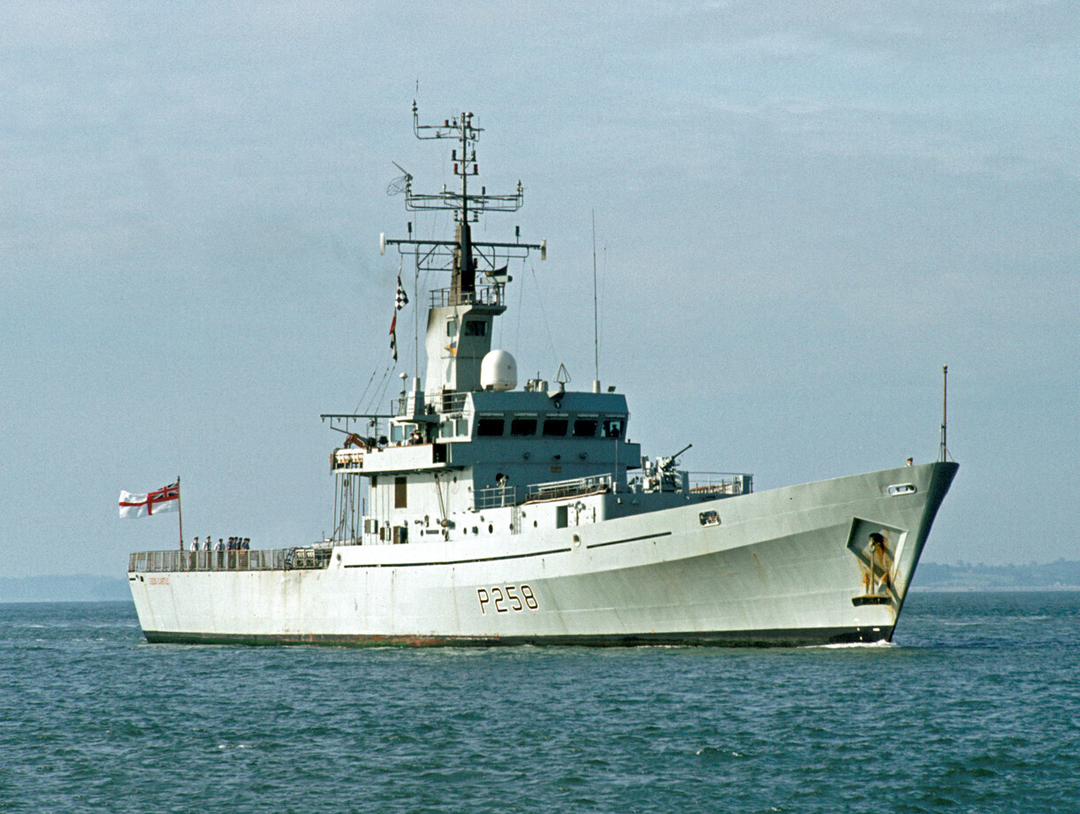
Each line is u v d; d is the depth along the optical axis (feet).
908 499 324.39
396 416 426.92
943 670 337.31
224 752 267.59
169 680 387.96
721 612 353.10
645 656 356.59
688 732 265.75
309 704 320.70
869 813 211.61
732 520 339.36
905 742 255.09
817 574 336.49
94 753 273.13
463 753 255.50
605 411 414.21
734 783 228.84
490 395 400.26
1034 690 311.06
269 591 471.62
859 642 346.74
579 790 226.79
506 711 293.23
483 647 398.62
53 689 385.91
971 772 233.35
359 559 431.84
